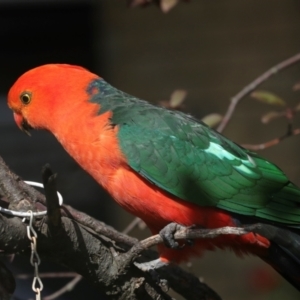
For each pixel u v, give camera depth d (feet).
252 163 27.53
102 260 22.89
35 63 65.72
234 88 58.03
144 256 28.02
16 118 28.76
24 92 27.66
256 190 26.91
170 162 26.32
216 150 27.32
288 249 26.50
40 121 27.61
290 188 27.48
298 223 26.71
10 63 65.46
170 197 26.22
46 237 21.48
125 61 60.70
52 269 53.47
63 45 65.46
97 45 63.72
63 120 26.84
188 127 27.55
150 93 59.77
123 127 26.40
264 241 26.53
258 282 54.95
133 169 26.02
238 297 55.88
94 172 26.71
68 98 27.04
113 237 24.68
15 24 64.39
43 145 65.31
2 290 21.66
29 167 64.85
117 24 60.90
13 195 22.54
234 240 26.40
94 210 62.64
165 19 59.57
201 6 58.80
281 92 56.08
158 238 22.80
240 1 58.29
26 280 38.09
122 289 23.45
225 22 58.49
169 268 27.25
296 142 56.54
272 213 26.63
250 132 56.65
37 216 21.27
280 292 54.39
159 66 59.72
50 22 64.75
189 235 22.30
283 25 57.57
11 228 20.77
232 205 26.50
